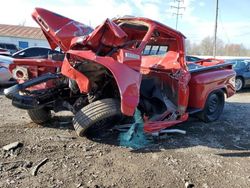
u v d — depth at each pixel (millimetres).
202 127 5891
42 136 4707
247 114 7215
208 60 7059
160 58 5645
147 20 4762
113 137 4797
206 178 3701
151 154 4305
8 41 33281
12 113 6086
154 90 5273
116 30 4145
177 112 5270
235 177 3785
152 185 3455
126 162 3984
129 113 4020
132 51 4312
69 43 4430
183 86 5273
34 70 4750
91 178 3521
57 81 4613
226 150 4688
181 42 5316
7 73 8875
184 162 4113
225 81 6453
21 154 4023
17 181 3350
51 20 4488
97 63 4012
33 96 4535
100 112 4211
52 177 3484
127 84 4008
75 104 4723
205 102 5930
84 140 4621
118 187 3373
